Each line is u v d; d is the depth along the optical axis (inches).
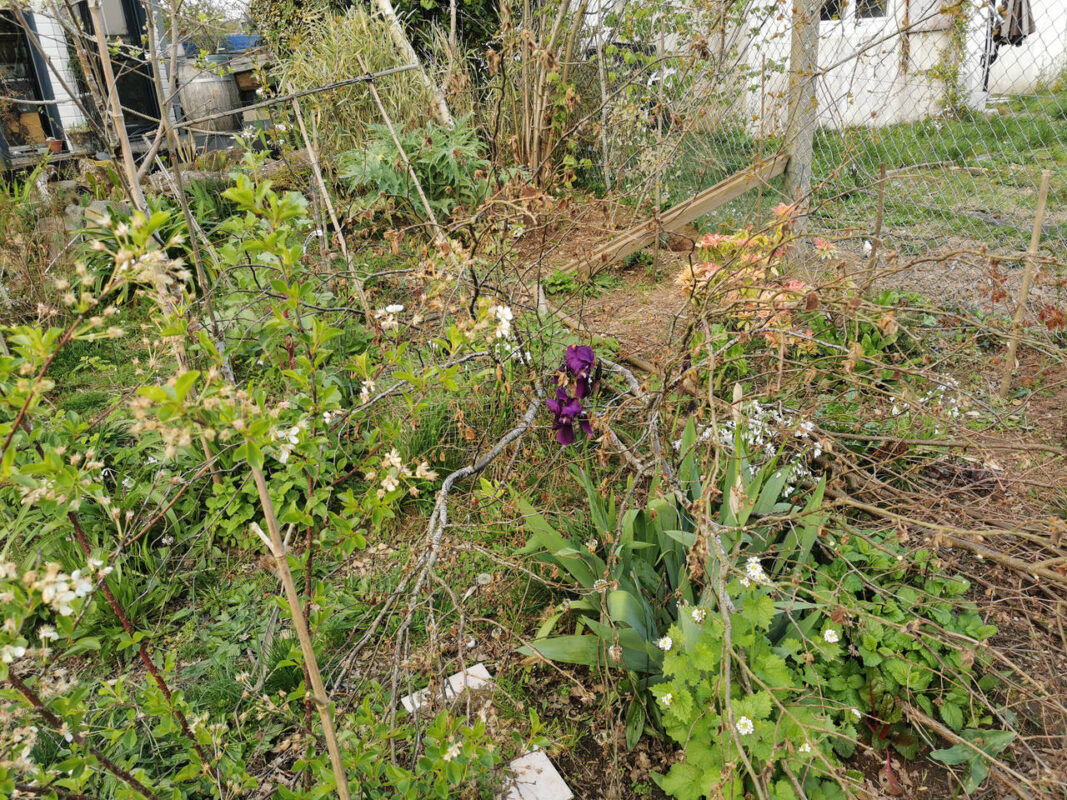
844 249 203.8
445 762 69.8
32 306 186.7
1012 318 155.3
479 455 128.0
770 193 213.9
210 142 332.2
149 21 133.1
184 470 131.7
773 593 95.0
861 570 101.6
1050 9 287.0
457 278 119.1
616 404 139.1
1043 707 85.3
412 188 235.0
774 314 106.7
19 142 316.2
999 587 99.2
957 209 221.0
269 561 61.1
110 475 133.6
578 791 89.0
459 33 346.3
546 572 110.7
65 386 174.4
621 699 96.9
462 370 137.1
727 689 69.3
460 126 246.4
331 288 167.8
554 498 116.9
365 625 110.5
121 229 55.1
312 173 213.5
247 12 298.0
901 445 121.0
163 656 110.0
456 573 115.9
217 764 78.5
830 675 92.9
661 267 226.7
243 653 108.9
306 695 63.5
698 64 211.8
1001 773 81.7
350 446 129.0
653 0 239.3
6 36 306.5
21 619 54.6
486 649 107.2
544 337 145.4
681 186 245.3
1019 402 143.9
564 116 243.6
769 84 245.1
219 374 60.6
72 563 115.0
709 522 75.6
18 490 123.6
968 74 247.1
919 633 84.8
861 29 255.1
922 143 245.4
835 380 129.5
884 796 84.7
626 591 95.3
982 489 119.6
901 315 151.4
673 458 110.4
